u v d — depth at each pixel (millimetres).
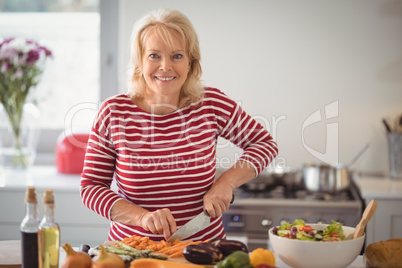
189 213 1740
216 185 1683
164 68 1647
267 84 3180
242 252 1257
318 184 2816
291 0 3135
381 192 2635
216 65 3191
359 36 3137
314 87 3170
